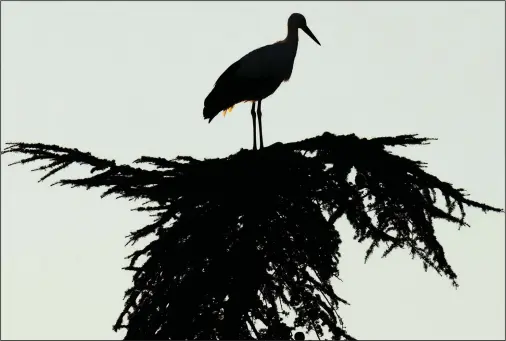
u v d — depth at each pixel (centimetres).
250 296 1531
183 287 1525
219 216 1591
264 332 1639
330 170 1617
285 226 1581
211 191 1608
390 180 1617
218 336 1530
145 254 1603
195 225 1579
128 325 1552
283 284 1591
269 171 1603
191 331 1520
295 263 1592
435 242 1638
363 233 1625
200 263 1565
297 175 1611
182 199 1608
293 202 1591
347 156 1634
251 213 1592
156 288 1564
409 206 1616
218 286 1528
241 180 1598
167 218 1619
